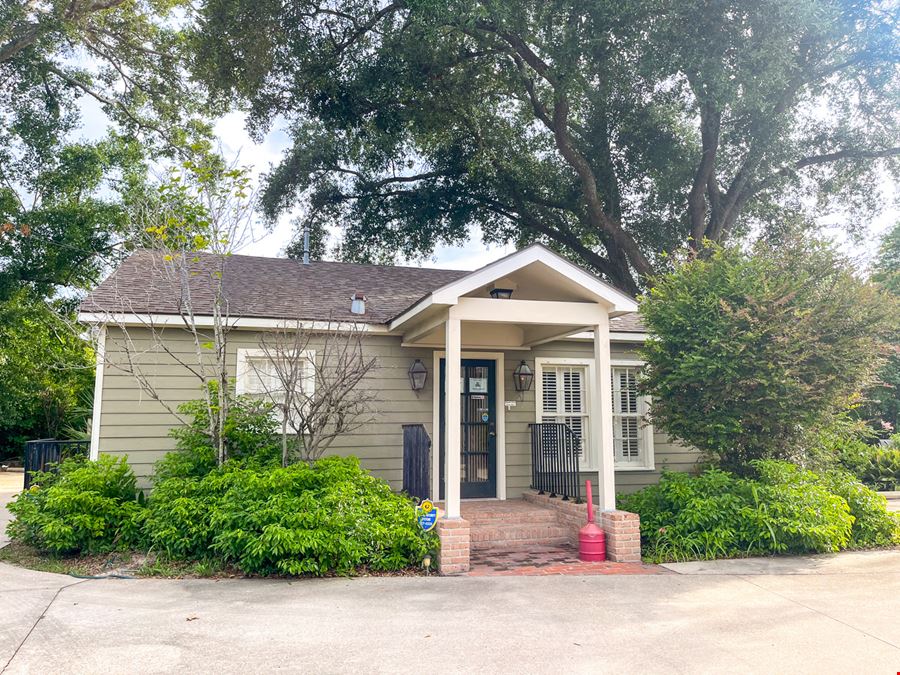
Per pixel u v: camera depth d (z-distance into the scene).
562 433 9.35
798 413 8.20
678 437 9.29
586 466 10.84
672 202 20.05
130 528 7.28
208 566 6.79
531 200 20.44
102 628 4.86
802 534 7.62
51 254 20.69
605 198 19.70
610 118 18.95
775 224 19.95
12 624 4.92
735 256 9.05
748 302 8.30
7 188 20.33
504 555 7.87
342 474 7.44
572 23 14.17
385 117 18.06
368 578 6.66
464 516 8.57
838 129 18.88
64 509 7.20
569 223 22.11
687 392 8.90
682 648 4.57
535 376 10.72
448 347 7.70
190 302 8.53
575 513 8.46
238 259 12.35
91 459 8.41
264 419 8.41
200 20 15.21
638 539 7.59
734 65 13.90
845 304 8.40
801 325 8.13
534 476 10.22
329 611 5.40
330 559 6.73
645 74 14.46
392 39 15.74
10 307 19.58
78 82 21.34
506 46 16.78
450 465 7.43
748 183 18.80
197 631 4.84
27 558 7.30
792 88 16.27
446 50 16.12
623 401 11.27
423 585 6.37
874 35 14.73
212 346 8.39
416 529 7.21
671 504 8.37
